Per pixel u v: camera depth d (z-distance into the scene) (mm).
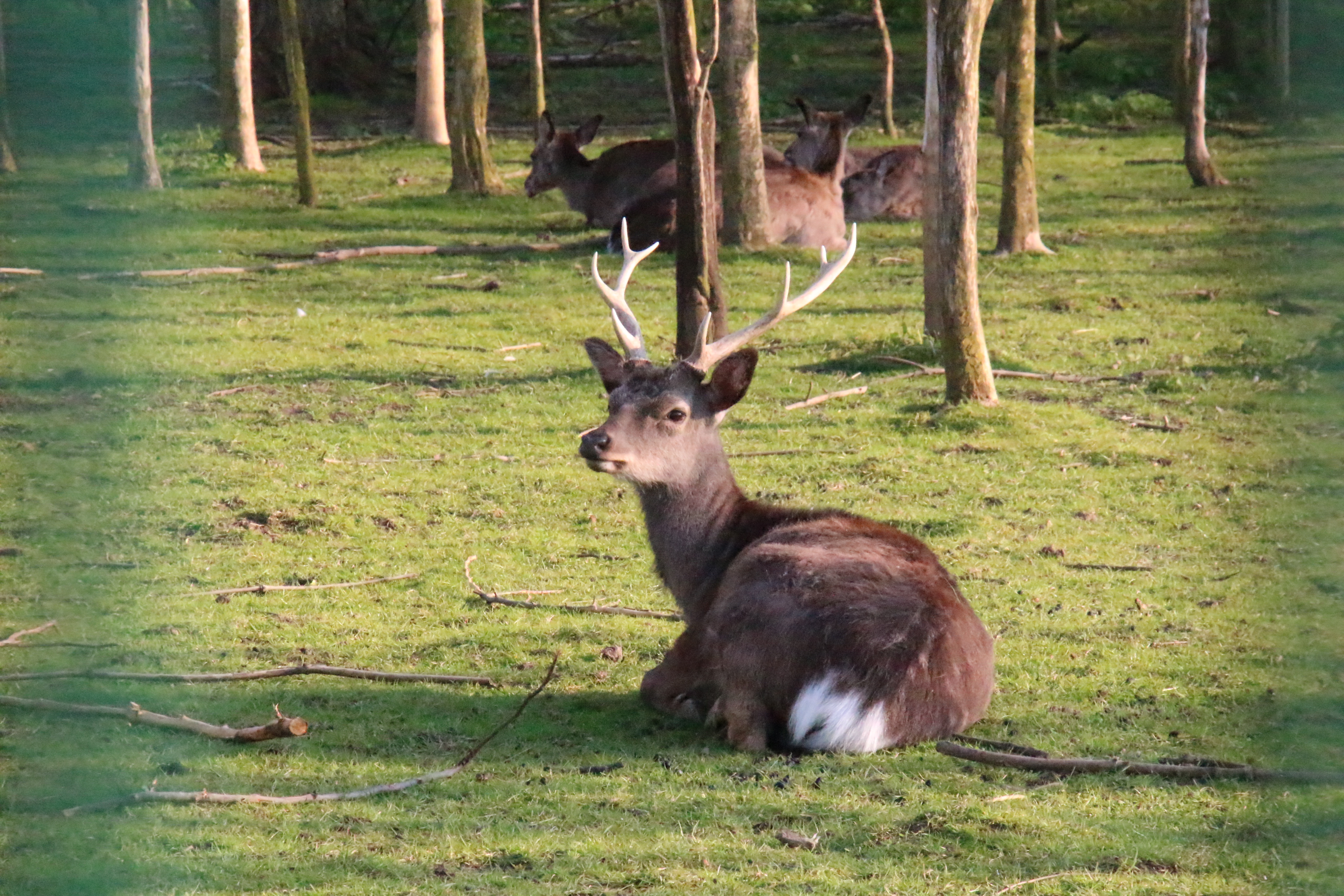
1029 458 15891
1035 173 28844
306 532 13633
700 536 9742
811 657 8461
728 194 27281
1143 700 9656
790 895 6758
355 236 28578
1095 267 26016
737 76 26594
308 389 18594
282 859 7090
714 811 7773
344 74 46375
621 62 49750
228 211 30562
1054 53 44594
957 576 12508
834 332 21594
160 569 7910
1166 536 13562
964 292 17250
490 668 10469
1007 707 9508
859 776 8188
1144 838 7367
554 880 6941
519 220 30875
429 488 14992
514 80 48219
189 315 22188
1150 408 17828
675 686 9336
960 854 7234
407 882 6895
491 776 8328
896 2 54625
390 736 9031
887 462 15742
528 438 16750
